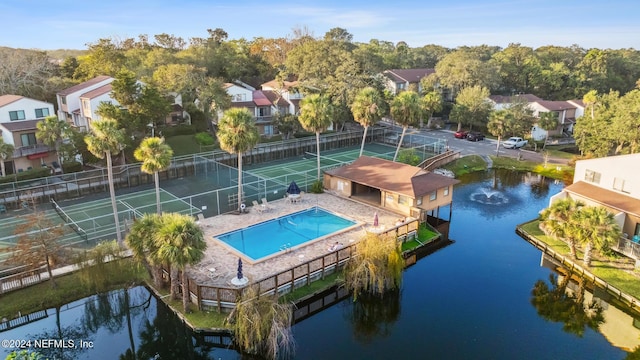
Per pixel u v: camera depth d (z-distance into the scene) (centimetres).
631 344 2428
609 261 3183
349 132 7100
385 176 4203
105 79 6912
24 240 2697
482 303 2836
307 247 3278
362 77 7300
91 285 2786
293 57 8175
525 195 4950
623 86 10856
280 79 8338
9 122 5381
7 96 5959
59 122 4966
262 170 5594
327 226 3734
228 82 8800
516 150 6888
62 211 3991
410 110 5197
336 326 2625
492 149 6900
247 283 2611
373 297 2864
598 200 3559
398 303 2834
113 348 2497
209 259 3047
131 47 10962
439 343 2442
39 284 2764
